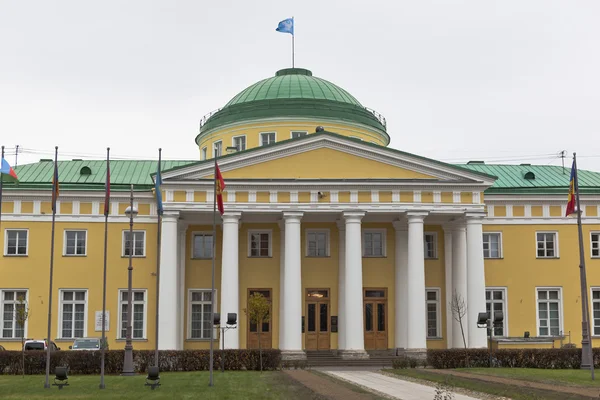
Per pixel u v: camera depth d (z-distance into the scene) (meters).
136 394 28.92
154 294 51.62
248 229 53.50
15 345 50.66
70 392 29.94
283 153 49.97
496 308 54.19
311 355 50.62
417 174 50.19
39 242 51.75
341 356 48.69
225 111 58.25
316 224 53.81
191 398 27.31
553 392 27.88
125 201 52.38
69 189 51.91
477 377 34.75
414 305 48.38
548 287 54.25
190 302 52.72
